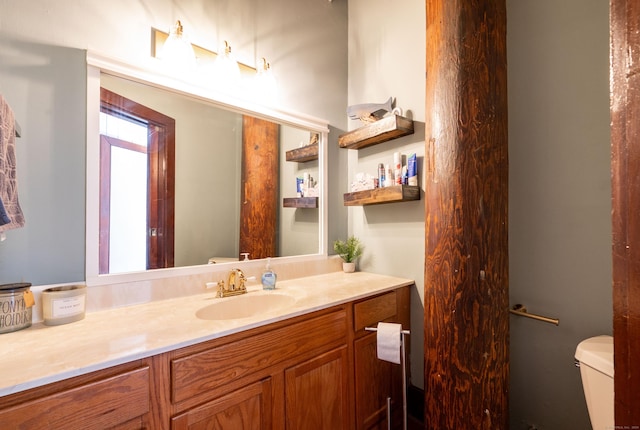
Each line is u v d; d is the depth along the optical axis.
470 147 1.22
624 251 0.42
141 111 1.28
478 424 1.19
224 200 1.55
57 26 1.07
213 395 0.91
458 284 1.23
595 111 1.18
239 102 1.55
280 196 1.78
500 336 1.23
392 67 1.86
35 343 0.83
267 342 1.05
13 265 0.98
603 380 0.91
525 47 1.37
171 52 1.32
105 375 0.74
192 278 1.38
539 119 1.33
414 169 1.68
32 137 1.02
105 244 1.16
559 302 1.27
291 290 1.48
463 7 1.25
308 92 1.89
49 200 1.05
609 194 1.15
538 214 1.33
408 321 1.72
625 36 0.42
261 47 1.67
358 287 1.55
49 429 0.66
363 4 2.05
